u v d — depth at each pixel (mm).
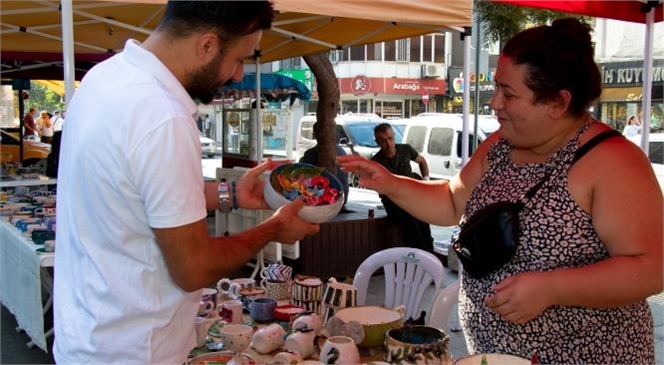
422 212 1965
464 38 3545
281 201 1709
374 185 1962
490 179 1651
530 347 1496
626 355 1498
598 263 1353
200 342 1895
